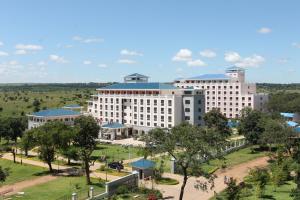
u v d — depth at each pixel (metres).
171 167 88.69
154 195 68.25
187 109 152.38
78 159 98.06
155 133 60.97
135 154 117.12
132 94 165.75
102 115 177.12
